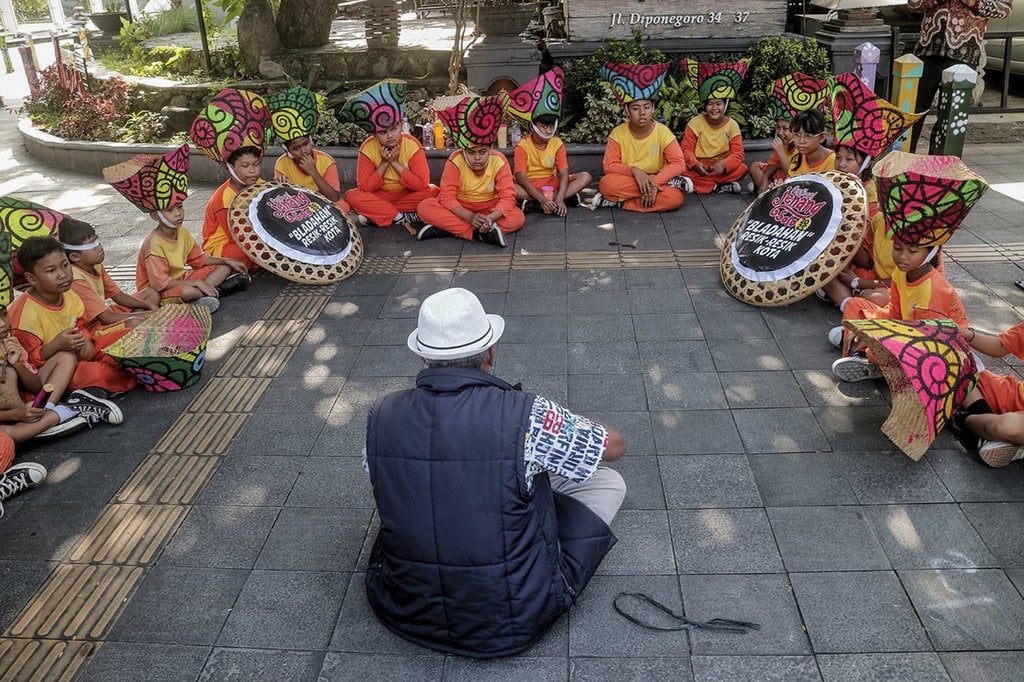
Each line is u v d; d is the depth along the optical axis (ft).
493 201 20.40
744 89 25.20
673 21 25.53
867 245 15.64
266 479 11.75
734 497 10.87
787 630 8.84
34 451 12.64
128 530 10.87
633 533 10.34
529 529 8.21
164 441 12.77
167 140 28.81
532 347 14.90
